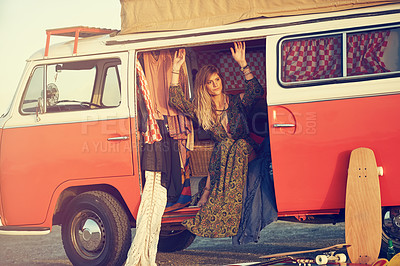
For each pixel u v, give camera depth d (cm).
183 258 761
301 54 615
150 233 652
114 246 666
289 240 850
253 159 664
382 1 599
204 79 683
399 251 591
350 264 536
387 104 582
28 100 712
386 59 593
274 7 626
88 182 676
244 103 676
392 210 593
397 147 579
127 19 672
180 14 656
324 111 597
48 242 1042
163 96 694
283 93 610
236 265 540
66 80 704
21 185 698
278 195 609
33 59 718
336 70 604
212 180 662
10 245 1041
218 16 644
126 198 667
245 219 630
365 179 575
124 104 671
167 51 695
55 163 687
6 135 707
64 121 687
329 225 972
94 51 692
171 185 686
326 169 595
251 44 792
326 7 613
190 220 641
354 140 589
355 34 602
